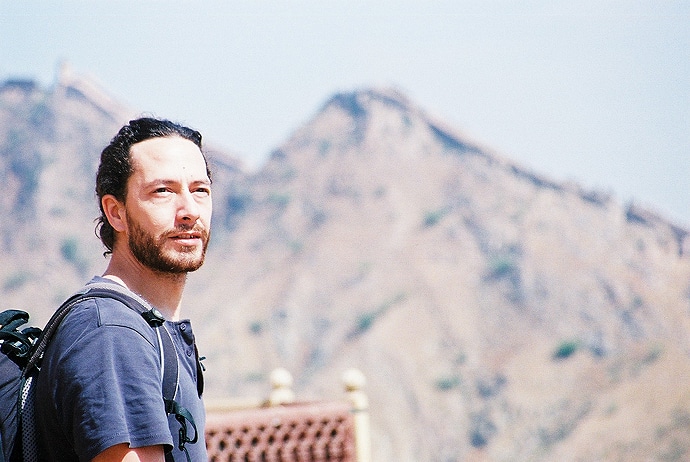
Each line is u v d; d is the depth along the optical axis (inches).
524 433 6569.9
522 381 6963.6
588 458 6067.9
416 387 7086.6
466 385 7057.1
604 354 7175.2
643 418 6161.4
